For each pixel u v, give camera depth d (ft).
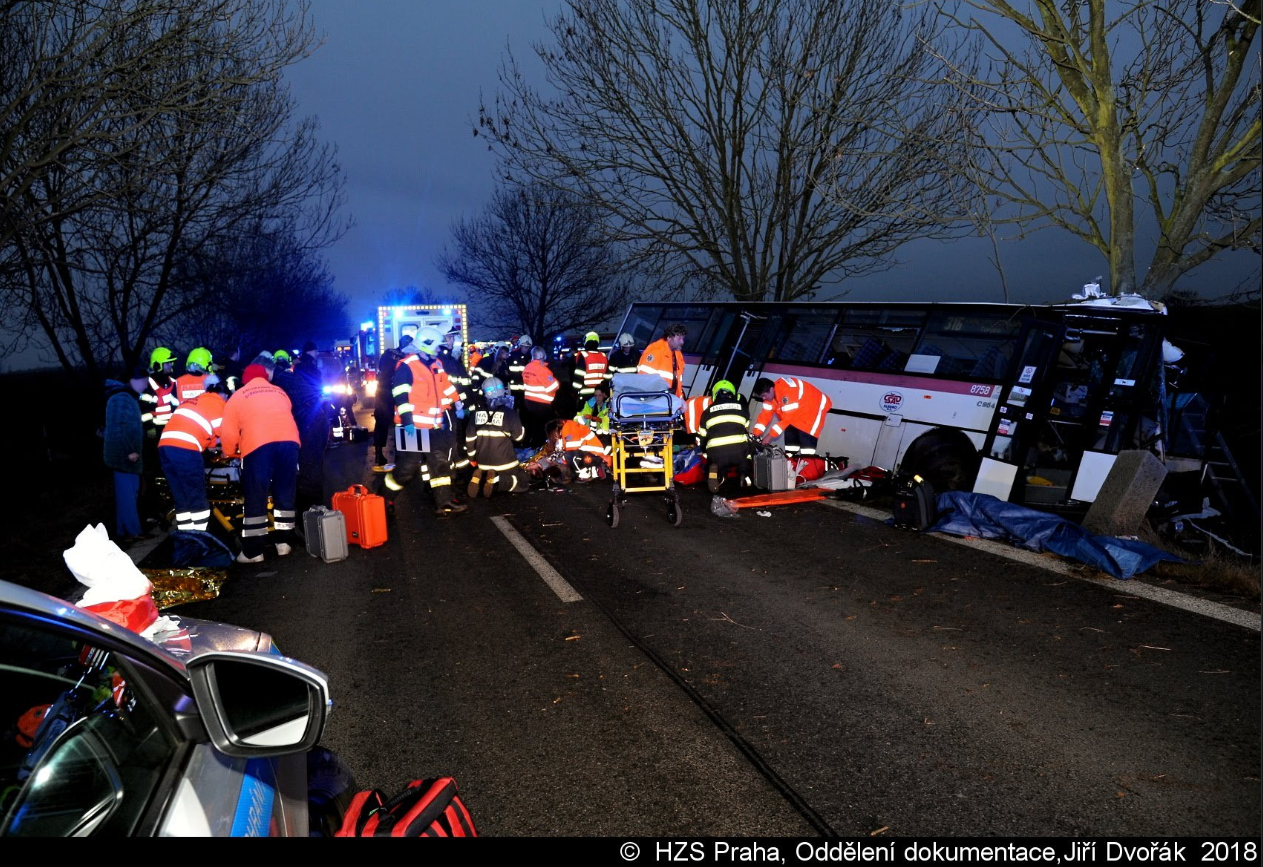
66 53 26.89
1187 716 13.64
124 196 33.45
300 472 35.63
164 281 46.34
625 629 19.01
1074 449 32.01
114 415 29.73
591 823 11.20
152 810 5.07
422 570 25.09
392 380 32.63
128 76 28.55
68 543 30.35
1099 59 27.89
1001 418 30.42
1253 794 11.28
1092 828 10.66
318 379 40.70
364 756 13.42
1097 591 20.42
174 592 22.45
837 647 17.35
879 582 21.83
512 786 12.31
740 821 11.14
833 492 34.09
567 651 17.76
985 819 10.96
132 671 5.74
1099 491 25.86
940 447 32.53
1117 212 29.45
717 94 54.75
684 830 10.98
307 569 25.86
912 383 34.58
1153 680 15.08
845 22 49.70
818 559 24.38
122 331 46.21
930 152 33.55
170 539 30.14
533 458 41.68
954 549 24.82
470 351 69.15
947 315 34.58
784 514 31.01
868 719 14.02
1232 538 27.37
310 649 18.62
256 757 6.10
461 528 30.91
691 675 16.21
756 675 16.07
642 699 15.20
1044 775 12.01
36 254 39.81
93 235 42.52
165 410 32.76
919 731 13.51
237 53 30.50
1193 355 30.42
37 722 4.88
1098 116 28.76
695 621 19.34
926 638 17.66
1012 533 25.14
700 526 29.66
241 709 6.02
